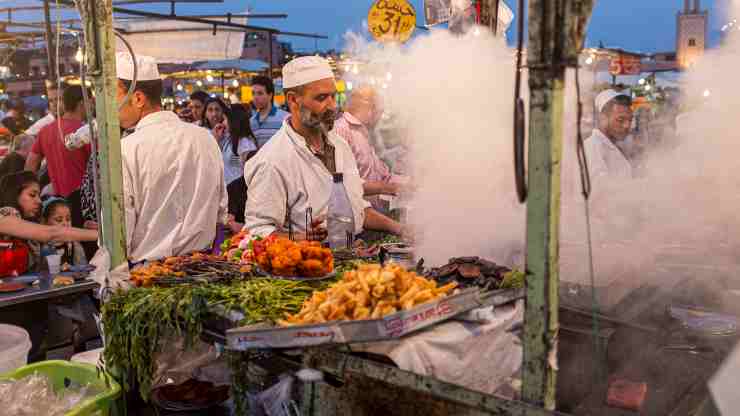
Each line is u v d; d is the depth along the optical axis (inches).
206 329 79.4
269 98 280.8
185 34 418.0
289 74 118.3
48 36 279.7
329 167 124.5
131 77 117.9
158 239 117.3
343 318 64.6
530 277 55.3
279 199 115.7
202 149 123.1
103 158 97.8
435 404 59.6
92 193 158.6
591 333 79.7
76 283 137.9
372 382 62.8
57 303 140.4
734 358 67.6
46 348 143.9
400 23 222.4
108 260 99.1
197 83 603.2
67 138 146.0
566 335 81.7
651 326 85.0
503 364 72.0
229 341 65.7
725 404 64.5
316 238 107.2
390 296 65.3
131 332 82.4
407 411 61.3
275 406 76.3
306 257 85.0
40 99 439.2
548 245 54.2
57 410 88.6
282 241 87.5
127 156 112.6
